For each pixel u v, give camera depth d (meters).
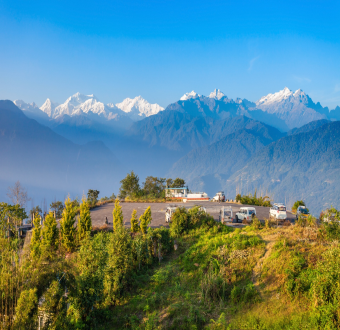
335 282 13.93
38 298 13.83
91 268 16.94
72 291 15.01
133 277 21.27
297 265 17.23
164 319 15.77
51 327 13.48
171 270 22.55
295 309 14.48
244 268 19.55
